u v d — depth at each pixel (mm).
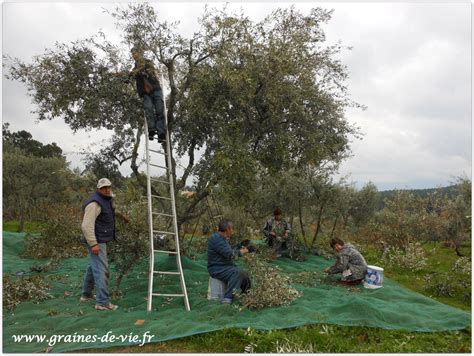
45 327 5457
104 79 7777
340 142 8930
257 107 7980
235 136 7699
